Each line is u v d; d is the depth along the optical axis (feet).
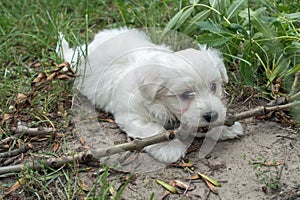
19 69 2.89
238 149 2.28
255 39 2.60
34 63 3.04
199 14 2.77
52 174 2.16
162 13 3.26
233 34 2.57
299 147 2.26
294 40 2.60
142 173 2.15
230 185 2.07
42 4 3.55
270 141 2.31
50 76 2.44
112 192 2.04
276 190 2.03
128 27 3.09
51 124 2.49
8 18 3.33
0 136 2.39
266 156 2.22
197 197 2.02
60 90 2.69
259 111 2.33
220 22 2.71
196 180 2.11
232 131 2.34
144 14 3.22
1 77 2.86
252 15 2.57
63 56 2.86
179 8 2.99
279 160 2.19
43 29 3.34
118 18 3.39
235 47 2.67
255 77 2.66
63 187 2.10
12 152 2.30
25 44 3.20
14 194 2.08
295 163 2.17
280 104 2.45
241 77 2.69
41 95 2.66
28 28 3.32
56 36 3.19
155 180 2.11
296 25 2.82
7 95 2.72
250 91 2.62
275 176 2.10
